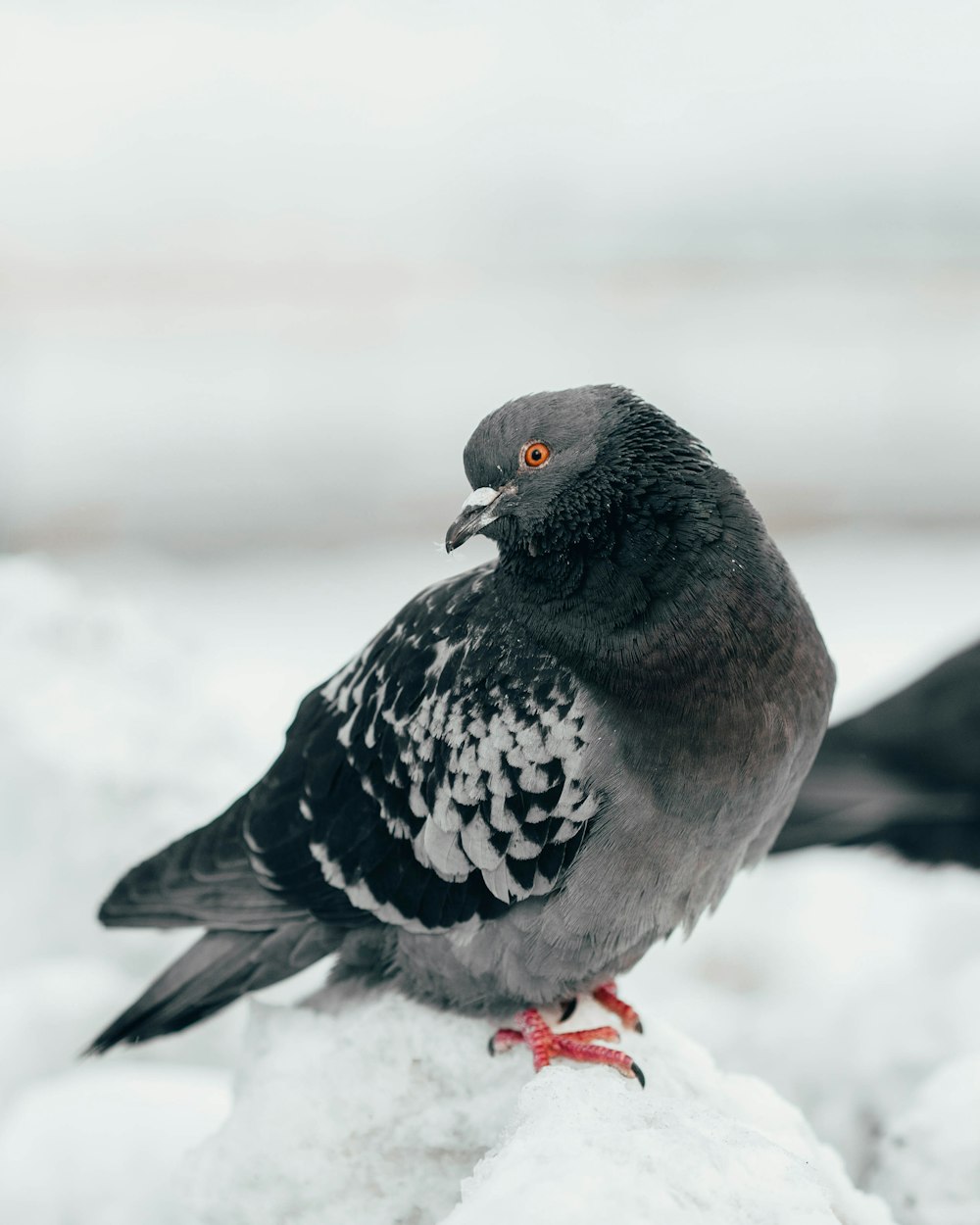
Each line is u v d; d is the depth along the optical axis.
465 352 28.23
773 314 29.81
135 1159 7.74
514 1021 6.64
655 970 12.03
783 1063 9.48
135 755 10.97
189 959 7.28
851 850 9.59
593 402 6.48
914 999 9.45
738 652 6.07
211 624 17.92
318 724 7.06
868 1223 5.56
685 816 6.12
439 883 6.47
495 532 6.57
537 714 6.21
